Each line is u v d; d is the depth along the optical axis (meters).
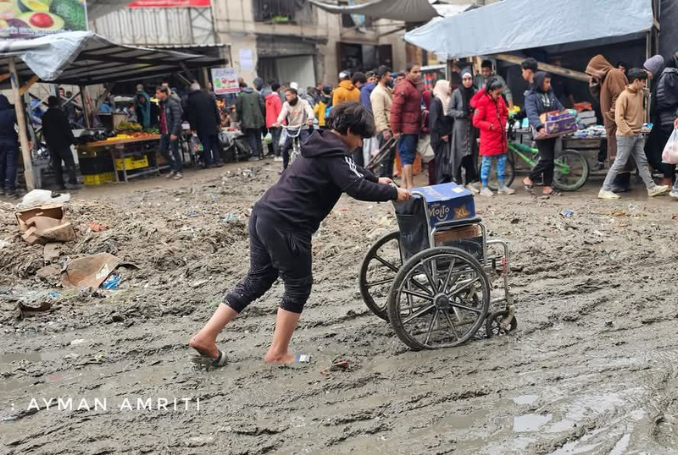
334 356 4.40
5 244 6.79
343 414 3.59
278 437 3.40
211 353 4.23
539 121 9.20
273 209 4.01
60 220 7.21
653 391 3.68
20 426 3.63
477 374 4.02
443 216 4.31
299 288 4.18
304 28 25.78
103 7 16.98
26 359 4.60
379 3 17.94
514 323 4.64
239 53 23.59
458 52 11.62
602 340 4.45
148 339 4.86
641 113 8.79
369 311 5.21
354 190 3.98
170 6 21.88
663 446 3.16
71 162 13.26
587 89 12.65
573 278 5.74
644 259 6.12
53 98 12.99
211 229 7.39
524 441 3.25
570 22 10.09
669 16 10.26
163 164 15.16
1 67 13.00
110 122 16.58
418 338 4.56
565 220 7.73
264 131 18.27
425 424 3.46
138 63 14.48
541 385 3.83
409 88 9.83
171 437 3.43
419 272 4.26
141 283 6.21
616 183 9.60
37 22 13.20
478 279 4.42
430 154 10.36
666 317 4.79
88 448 3.36
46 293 5.97
